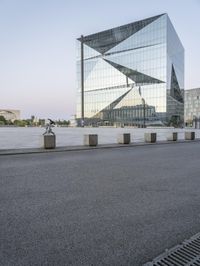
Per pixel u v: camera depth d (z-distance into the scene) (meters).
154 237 3.76
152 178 8.01
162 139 29.73
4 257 3.15
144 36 103.00
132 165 10.60
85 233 3.87
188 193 6.27
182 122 113.94
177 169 9.70
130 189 6.60
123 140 20.98
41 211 4.85
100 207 5.12
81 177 8.07
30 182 7.32
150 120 100.19
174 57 106.94
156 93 98.50
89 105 123.50
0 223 4.23
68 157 13.03
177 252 3.31
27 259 3.11
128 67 108.44
